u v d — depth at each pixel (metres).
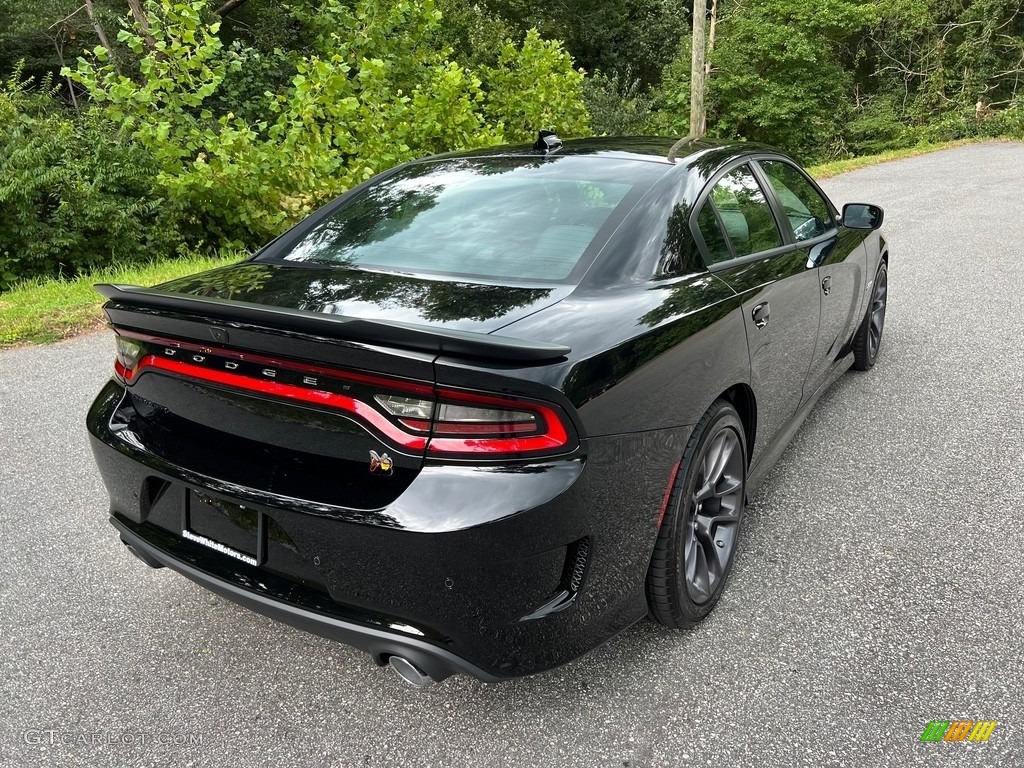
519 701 2.19
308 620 1.91
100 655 2.40
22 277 10.48
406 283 2.27
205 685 2.27
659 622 2.39
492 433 1.75
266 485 1.93
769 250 3.08
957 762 1.94
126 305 2.09
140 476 2.20
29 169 10.27
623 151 2.95
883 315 5.01
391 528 1.75
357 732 2.09
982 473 3.50
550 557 1.84
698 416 2.28
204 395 2.06
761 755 1.98
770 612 2.56
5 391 4.82
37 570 2.86
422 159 3.32
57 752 2.02
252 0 23.64
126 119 9.95
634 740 2.04
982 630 2.44
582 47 36.22
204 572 2.07
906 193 13.73
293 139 9.90
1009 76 31.50
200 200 10.31
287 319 1.75
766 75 29.55
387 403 1.79
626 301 2.20
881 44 33.09
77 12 22.09
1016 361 4.96
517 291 2.18
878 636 2.43
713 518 2.54
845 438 3.92
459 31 27.53
